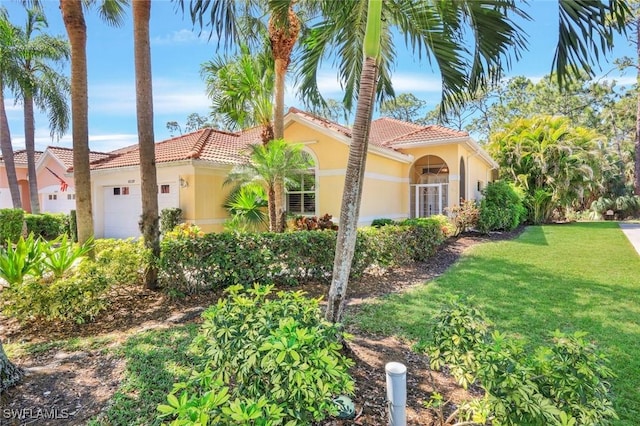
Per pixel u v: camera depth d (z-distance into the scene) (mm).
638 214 28906
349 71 7898
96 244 8016
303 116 15523
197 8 5336
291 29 10055
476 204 17859
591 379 2512
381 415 3557
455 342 3082
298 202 16109
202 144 16188
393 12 5961
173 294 7242
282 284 8141
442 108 6398
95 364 4602
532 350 5070
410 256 10773
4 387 3885
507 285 8422
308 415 2531
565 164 23469
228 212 15406
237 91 11125
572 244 14438
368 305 6984
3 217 16422
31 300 5797
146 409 3619
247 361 2557
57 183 22984
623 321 6105
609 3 4047
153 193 7645
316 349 2639
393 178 18250
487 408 2580
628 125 34281
